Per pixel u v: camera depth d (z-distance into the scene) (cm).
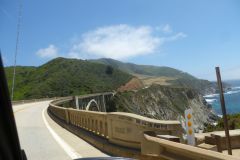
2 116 230
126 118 911
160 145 636
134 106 18625
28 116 3162
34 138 1493
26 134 1655
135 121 867
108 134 1052
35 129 1900
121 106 17625
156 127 812
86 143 1267
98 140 1145
